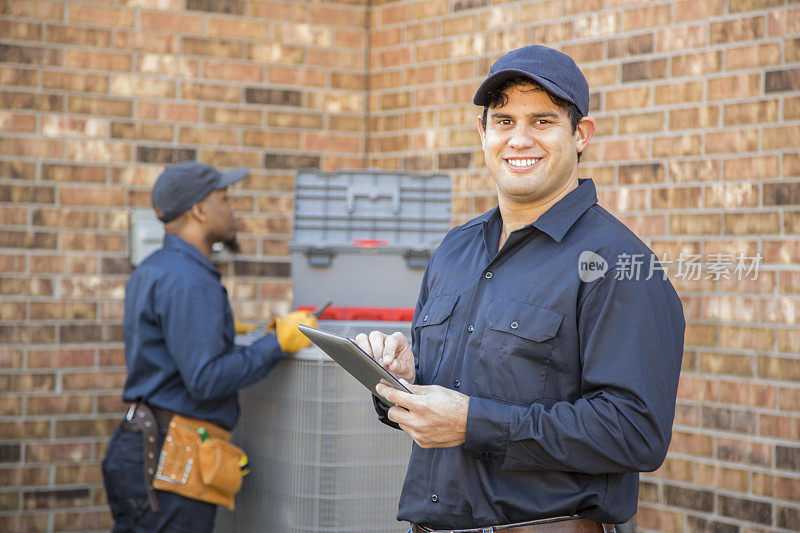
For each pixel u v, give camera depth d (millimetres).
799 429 3918
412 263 4156
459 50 5145
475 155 5082
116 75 4984
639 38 4461
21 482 4754
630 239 2006
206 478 3354
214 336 3361
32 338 4785
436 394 1960
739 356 4102
